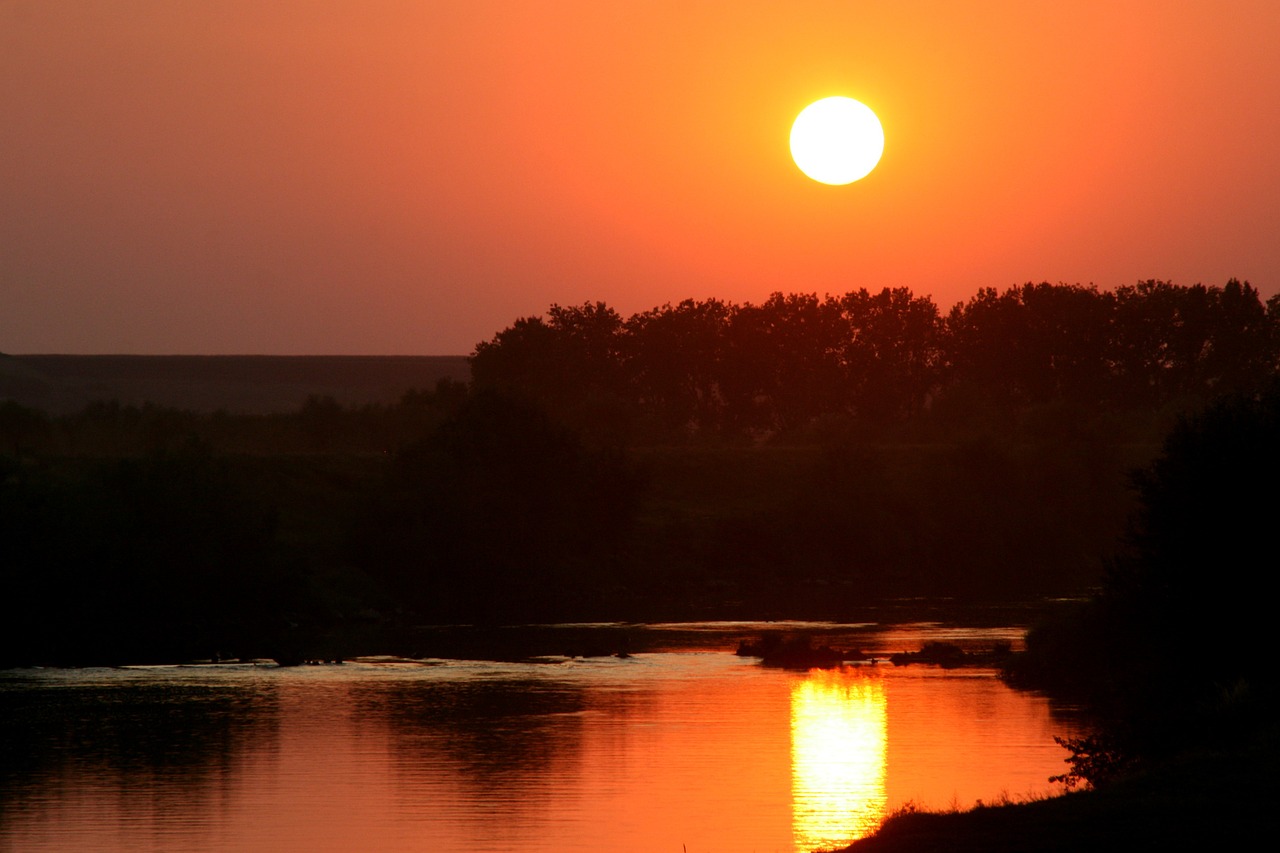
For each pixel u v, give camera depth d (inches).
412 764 3319.4
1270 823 1701.5
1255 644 3388.3
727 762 3282.5
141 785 3122.5
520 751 3459.6
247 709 4173.2
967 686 4485.7
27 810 2898.6
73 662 5511.8
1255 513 3422.7
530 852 2534.5
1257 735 2242.9
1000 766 3198.8
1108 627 4394.7
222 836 2674.7
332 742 3612.2
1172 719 2559.1
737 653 5502.0
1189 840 1659.7
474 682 4731.8
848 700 4205.2
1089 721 3767.2
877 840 1780.3
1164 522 3599.9
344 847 2588.6
